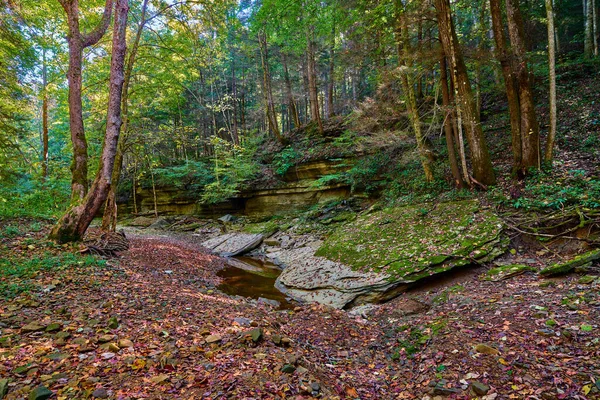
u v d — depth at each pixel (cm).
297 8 1750
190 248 1509
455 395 333
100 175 889
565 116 1260
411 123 1332
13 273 591
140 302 540
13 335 370
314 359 423
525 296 567
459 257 795
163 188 2625
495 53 1028
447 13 1020
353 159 1758
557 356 370
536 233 793
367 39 1246
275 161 2152
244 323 491
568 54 1758
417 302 700
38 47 1711
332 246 1135
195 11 1317
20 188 1469
